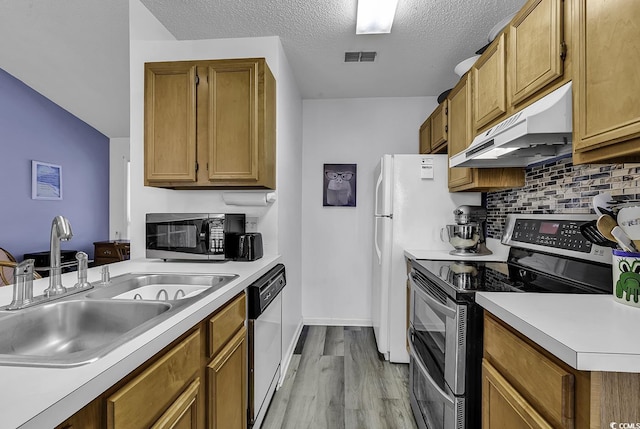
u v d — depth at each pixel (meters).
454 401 1.24
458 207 2.45
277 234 2.21
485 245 2.41
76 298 1.12
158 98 1.94
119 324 1.10
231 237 1.98
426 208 2.47
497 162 1.90
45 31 2.83
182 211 2.23
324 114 3.32
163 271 1.65
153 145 1.95
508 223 1.97
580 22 0.95
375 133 3.29
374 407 1.93
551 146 1.55
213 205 2.23
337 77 2.83
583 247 1.35
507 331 0.97
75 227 4.18
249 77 1.91
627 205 1.20
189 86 1.92
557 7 1.10
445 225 2.47
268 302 1.68
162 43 2.24
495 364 1.05
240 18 2.00
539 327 0.78
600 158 0.91
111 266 1.81
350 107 3.31
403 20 2.00
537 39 1.22
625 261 0.97
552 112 1.07
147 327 0.84
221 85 1.91
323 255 3.33
